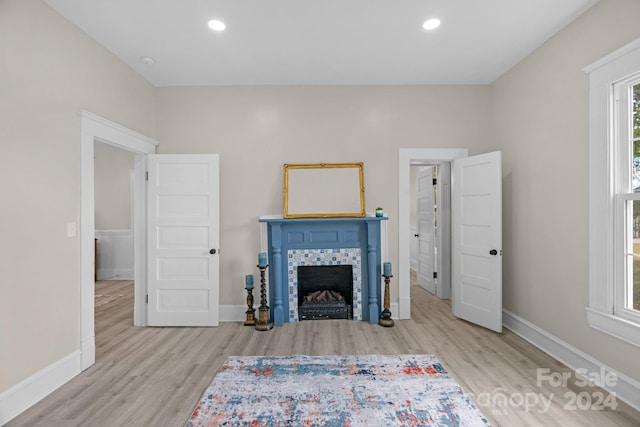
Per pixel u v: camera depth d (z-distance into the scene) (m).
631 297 2.23
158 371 2.59
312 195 3.79
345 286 3.95
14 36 2.06
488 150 3.86
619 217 2.26
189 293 3.63
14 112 2.07
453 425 1.92
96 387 2.36
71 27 2.54
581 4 2.39
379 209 3.66
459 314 3.80
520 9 2.45
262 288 3.53
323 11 2.46
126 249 6.20
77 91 2.60
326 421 1.96
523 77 3.22
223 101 3.82
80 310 2.60
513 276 3.42
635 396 2.07
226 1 2.33
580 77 2.52
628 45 2.05
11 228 2.05
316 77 3.63
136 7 2.38
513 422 1.94
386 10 2.45
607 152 2.28
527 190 3.18
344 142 3.84
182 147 3.82
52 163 2.35
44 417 2.02
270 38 2.83
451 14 2.51
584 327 2.50
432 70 3.48
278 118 3.83
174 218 3.63
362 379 2.44
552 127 2.83
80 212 2.60
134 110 3.40
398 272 3.83
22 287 2.12
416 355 2.83
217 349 3.00
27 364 2.15
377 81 3.75
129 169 6.18
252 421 1.96
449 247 4.71
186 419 2.00
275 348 3.01
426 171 5.23
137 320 3.65
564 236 2.71
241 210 3.83
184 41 2.86
